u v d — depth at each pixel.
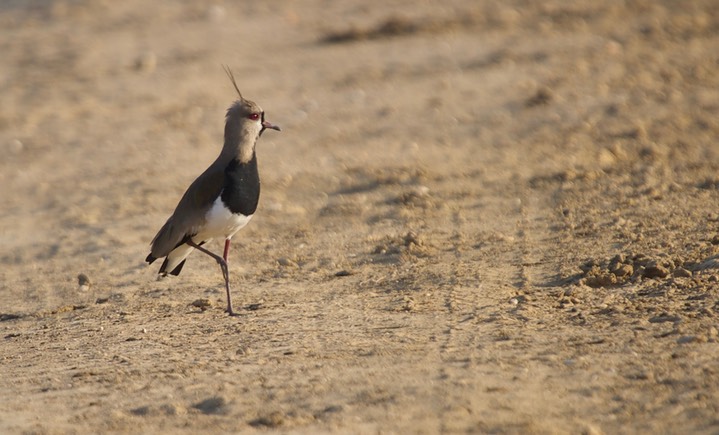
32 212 18.75
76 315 12.52
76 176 20.86
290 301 12.11
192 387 8.96
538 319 10.34
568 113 21.06
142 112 25.25
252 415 8.16
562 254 12.98
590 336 9.54
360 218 16.14
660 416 7.54
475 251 13.64
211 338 10.67
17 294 14.09
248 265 14.20
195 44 31.70
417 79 25.17
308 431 7.70
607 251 12.83
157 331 11.20
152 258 12.54
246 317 11.46
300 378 8.92
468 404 7.97
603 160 17.70
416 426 7.64
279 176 19.03
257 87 26.16
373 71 26.28
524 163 18.28
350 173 18.78
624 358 8.77
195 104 25.42
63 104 26.59
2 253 16.34
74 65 30.53
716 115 19.83
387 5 33.94
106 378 9.50
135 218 17.61
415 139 20.73
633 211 14.58
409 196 16.72
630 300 10.71
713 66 23.41
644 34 26.89
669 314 9.98
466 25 29.98
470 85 24.08
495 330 10.03
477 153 19.34
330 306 11.65
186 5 37.69
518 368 8.73
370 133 21.52
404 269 13.12
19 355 10.77
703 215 13.91
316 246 14.82
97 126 24.42
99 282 14.26
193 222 12.15
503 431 7.44
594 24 28.53
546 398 8.03
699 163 16.92
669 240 12.89
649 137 18.83
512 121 21.11
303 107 24.02
